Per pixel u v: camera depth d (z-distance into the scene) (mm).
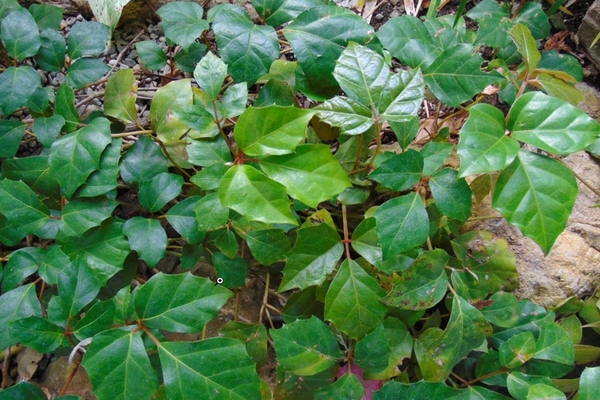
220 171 421
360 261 465
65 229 441
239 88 422
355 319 427
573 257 488
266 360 456
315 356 413
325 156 378
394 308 449
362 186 465
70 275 380
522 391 403
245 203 367
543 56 543
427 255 423
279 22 473
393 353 439
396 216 396
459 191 406
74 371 406
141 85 589
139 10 610
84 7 617
